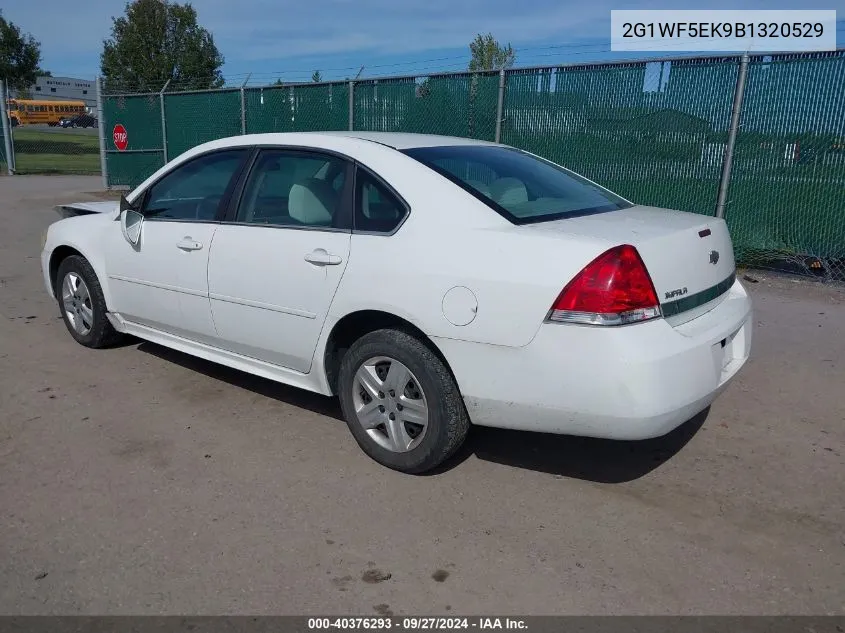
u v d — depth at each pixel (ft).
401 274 11.40
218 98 44.73
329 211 12.67
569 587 9.36
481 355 10.77
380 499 11.39
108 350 18.11
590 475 12.26
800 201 24.85
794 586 9.42
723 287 12.19
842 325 20.43
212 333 14.61
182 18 103.55
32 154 103.91
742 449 13.21
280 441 13.33
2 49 114.42
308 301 12.62
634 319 10.02
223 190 14.48
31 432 13.52
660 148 27.30
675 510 11.18
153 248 15.37
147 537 10.28
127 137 52.75
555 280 10.13
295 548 10.09
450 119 32.78
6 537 10.21
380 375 12.29
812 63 23.76
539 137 30.22
